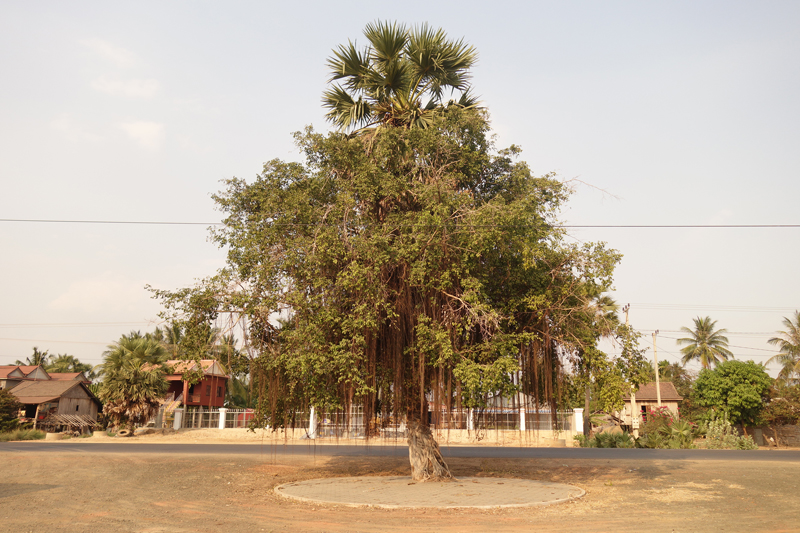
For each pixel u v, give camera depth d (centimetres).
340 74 1614
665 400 4559
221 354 1324
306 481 1427
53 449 2473
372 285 1138
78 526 871
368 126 1550
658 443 3077
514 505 1047
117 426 3616
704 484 1359
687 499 1148
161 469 1695
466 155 1323
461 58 1585
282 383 1330
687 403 4959
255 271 1242
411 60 1592
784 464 1819
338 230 1199
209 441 3281
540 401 1363
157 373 3600
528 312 1345
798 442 3969
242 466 1805
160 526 877
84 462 1870
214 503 1112
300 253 1202
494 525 891
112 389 3522
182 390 4350
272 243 1255
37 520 918
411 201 1338
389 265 1222
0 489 1279
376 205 1351
